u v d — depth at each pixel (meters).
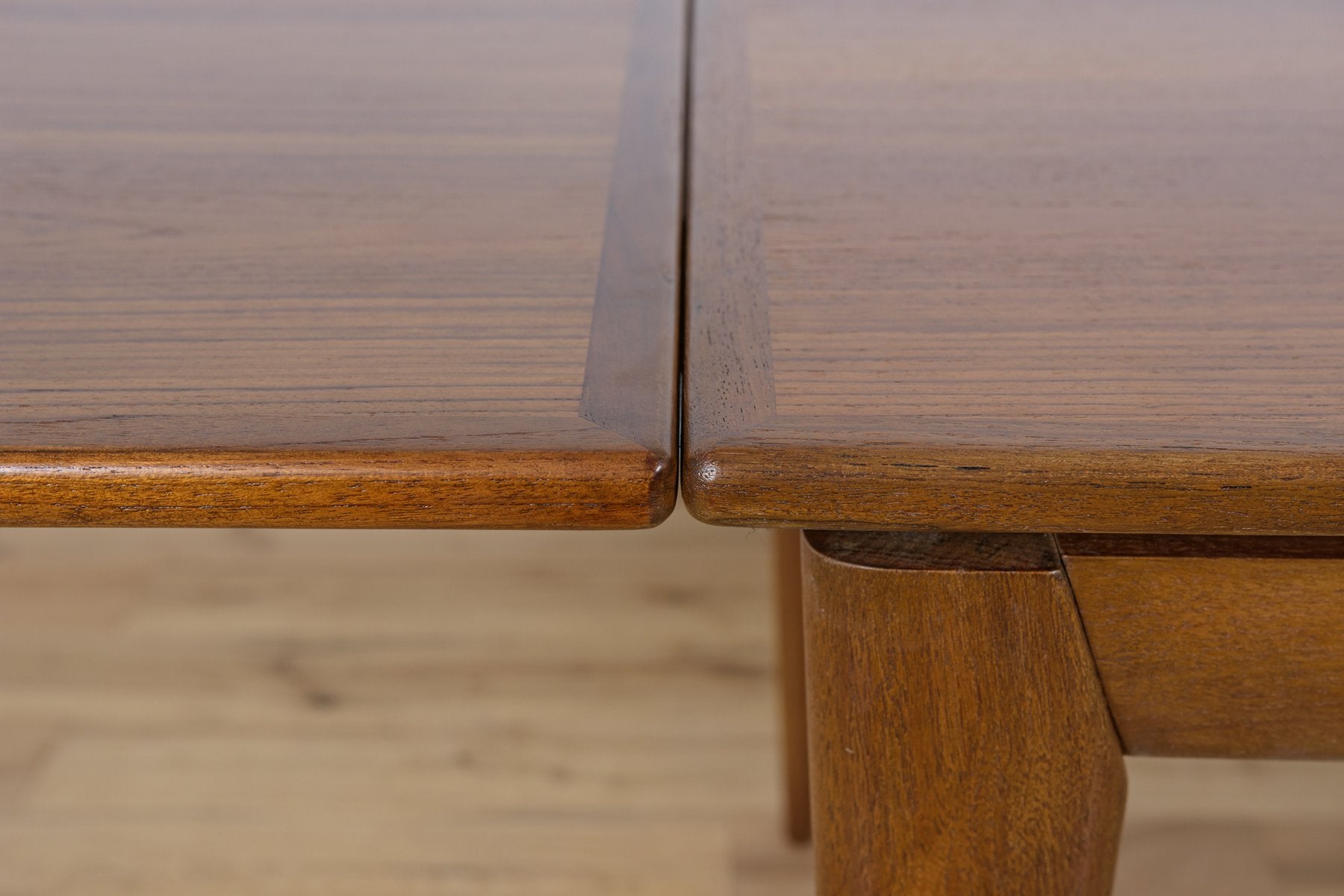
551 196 0.36
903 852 0.30
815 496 0.24
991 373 0.27
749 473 0.24
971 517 0.24
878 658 0.27
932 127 0.40
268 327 0.29
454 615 1.00
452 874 0.79
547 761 0.87
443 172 0.38
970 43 0.47
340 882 0.79
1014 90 0.43
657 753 0.87
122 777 0.86
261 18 0.50
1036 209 0.35
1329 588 0.26
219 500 0.25
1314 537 0.26
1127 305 0.30
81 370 0.27
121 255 0.33
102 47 0.48
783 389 0.26
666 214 0.35
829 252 0.33
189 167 0.38
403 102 0.43
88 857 0.81
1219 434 0.24
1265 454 0.24
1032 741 0.28
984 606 0.26
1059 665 0.27
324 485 0.24
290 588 1.03
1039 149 0.38
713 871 0.79
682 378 0.28
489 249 0.33
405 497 0.24
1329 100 0.41
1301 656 0.27
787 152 0.39
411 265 0.32
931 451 0.24
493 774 0.86
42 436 0.25
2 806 0.84
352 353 0.28
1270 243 0.32
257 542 1.09
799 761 0.76
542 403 0.26
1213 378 0.26
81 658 0.97
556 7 0.52
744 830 0.82
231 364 0.27
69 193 0.36
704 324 0.29
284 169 0.38
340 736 0.89
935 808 0.29
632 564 1.05
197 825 0.83
